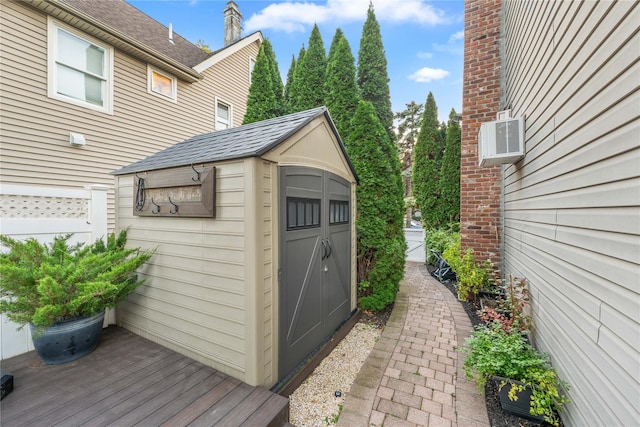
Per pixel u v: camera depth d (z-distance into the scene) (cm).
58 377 205
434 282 583
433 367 263
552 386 182
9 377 187
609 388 135
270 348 213
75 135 510
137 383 199
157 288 260
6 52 437
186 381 202
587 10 161
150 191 263
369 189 406
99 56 556
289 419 197
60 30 496
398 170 452
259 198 201
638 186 115
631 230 120
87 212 299
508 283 365
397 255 418
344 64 515
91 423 160
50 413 168
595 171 151
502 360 202
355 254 402
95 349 249
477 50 479
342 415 202
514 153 303
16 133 449
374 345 313
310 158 273
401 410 206
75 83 522
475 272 443
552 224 219
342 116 505
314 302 278
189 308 236
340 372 260
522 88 320
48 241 269
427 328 352
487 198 471
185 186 233
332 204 323
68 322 223
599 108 147
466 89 488
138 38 657
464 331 341
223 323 213
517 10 348
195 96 761
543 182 242
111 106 572
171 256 249
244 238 200
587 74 161
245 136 277
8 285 207
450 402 214
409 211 1298
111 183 574
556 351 207
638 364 113
